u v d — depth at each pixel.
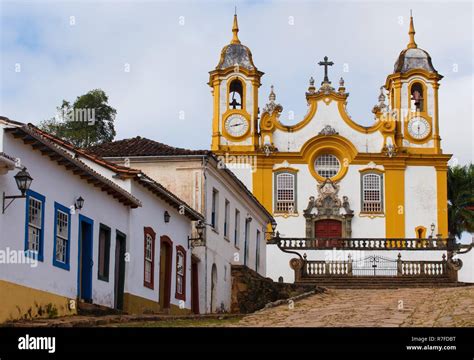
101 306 25.14
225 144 62.69
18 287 20.78
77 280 24.23
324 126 62.25
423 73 63.91
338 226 61.31
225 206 39.53
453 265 50.28
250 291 39.78
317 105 62.56
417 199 61.53
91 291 25.00
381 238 57.00
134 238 28.05
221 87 63.44
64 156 22.70
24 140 21.09
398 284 48.78
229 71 63.38
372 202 61.47
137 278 28.22
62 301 23.17
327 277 50.00
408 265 51.50
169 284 31.31
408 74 63.91
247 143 62.66
